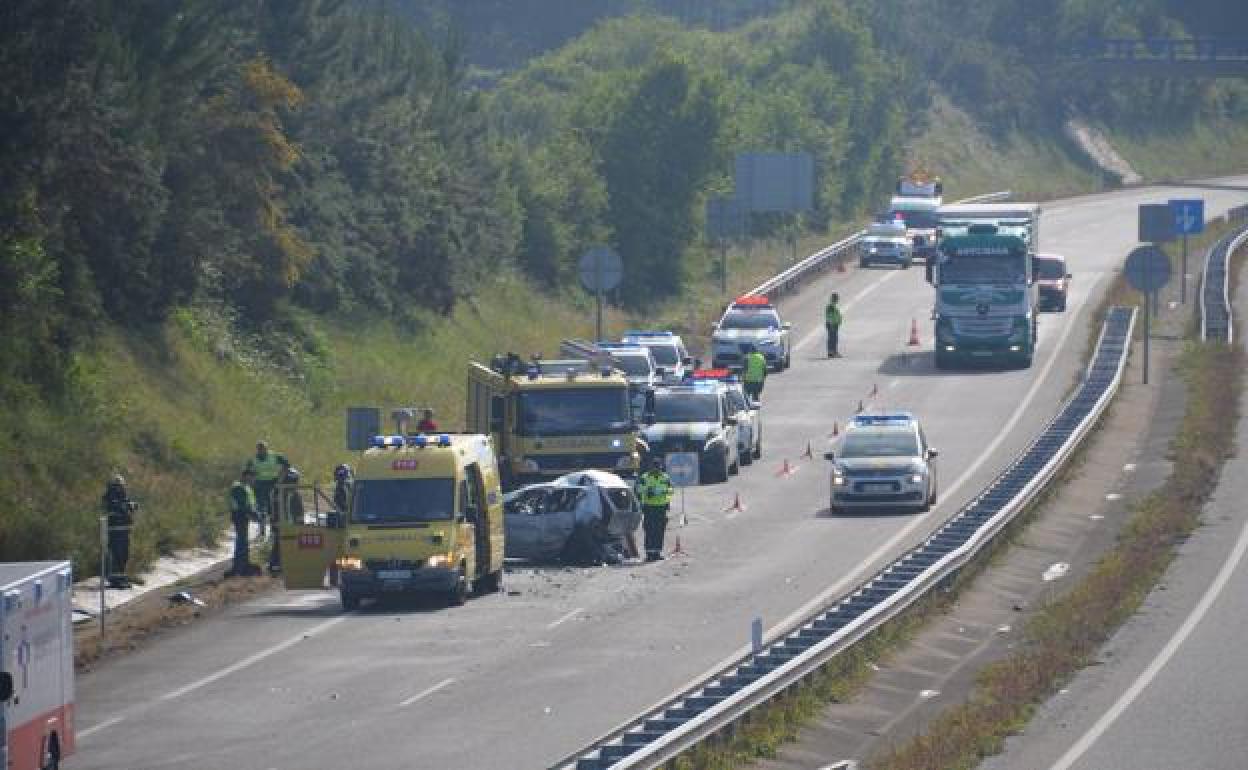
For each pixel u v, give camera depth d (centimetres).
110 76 15138
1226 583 11025
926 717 8094
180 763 7306
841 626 9181
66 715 6950
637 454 14425
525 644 9612
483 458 11406
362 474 10956
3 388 13075
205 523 12888
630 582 11512
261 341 17900
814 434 18062
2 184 14312
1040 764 7175
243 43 18150
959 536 11500
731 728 7338
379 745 7531
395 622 10338
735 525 13625
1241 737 7556
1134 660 9112
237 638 9944
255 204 17562
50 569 6819
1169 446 16312
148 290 15788
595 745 6738
